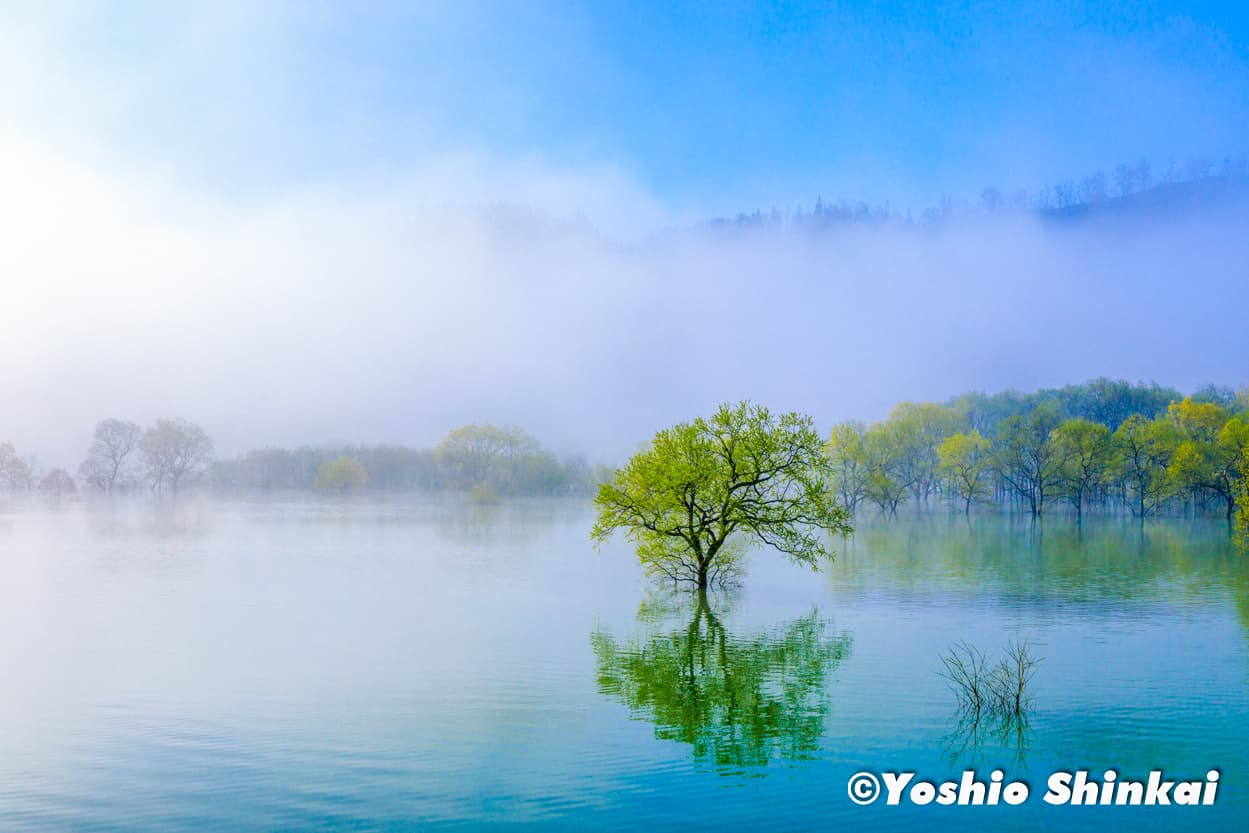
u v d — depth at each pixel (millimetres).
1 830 19781
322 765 23969
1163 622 44875
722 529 55562
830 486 146375
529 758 24438
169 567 74375
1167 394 196750
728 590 57938
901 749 25031
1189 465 120938
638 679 33344
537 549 90812
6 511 172250
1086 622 44938
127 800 21531
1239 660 35656
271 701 30562
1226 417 134375
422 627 44875
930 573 67312
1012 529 118812
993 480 159000
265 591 59219
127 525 130375
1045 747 25031
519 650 39062
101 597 56625
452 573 69188
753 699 30297
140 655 38531
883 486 148000
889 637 41281
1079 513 140000
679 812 20656
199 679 33875
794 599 53812
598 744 25609
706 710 29000
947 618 46438
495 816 20453
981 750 24828
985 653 37406
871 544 93875
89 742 26125
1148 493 134875
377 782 22656
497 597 55656
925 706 29203
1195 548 87562
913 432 164875
